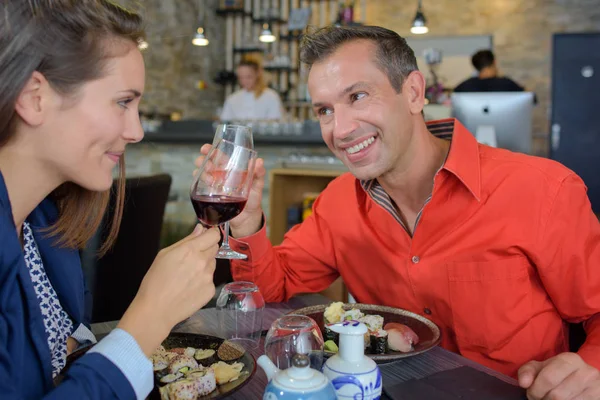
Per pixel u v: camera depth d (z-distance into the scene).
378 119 1.16
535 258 1.20
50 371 0.79
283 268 1.45
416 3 7.37
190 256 0.81
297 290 1.46
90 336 1.01
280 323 0.86
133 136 0.80
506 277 1.21
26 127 0.74
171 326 0.77
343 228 1.40
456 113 3.59
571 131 7.12
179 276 0.79
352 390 0.71
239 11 7.71
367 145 1.20
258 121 4.35
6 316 0.73
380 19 7.55
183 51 7.09
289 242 1.50
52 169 0.78
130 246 1.92
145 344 0.74
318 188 3.92
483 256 1.22
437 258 1.25
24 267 0.76
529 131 3.45
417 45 7.42
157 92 6.65
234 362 0.92
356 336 0.74
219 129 1.06
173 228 3.63
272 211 3.67
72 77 0.72
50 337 0.95
